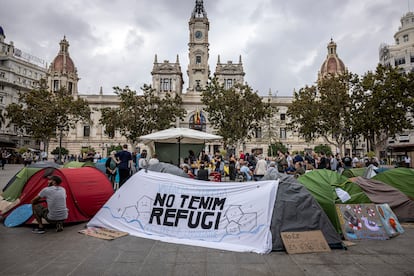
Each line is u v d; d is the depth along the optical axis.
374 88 23.75
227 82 65.00
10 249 5.91
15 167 34.28
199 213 6.83
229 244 6.12
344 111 25.72
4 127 58.78
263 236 6.02
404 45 61.41
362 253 5.80
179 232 6.73
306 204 6.46
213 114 33.75
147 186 7.69
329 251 5.88
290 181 6.87
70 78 66.75
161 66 65.88
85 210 8.48
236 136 33.34
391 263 5.25
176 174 8.35
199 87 64.75
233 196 6.79
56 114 32.69
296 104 28.81
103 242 6.42
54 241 6.49
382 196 9.16
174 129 13.21
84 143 61.09
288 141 61.09
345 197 7.26
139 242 6.43
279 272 4.80
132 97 34.22
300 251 5.77
